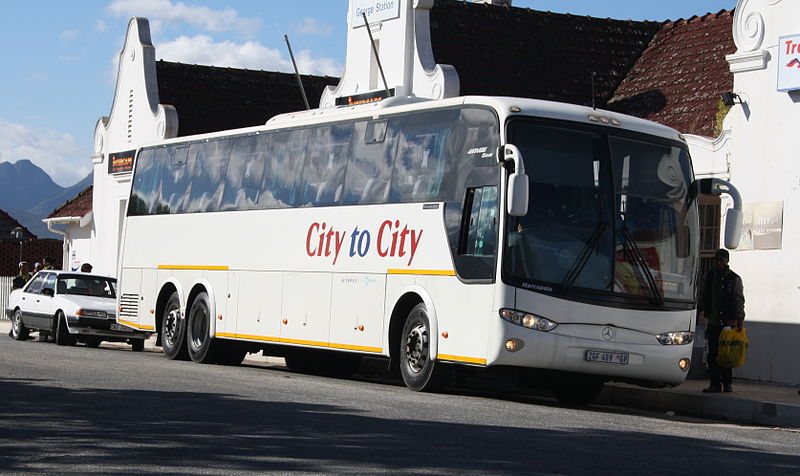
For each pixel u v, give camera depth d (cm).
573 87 3166
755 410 1773
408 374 1884
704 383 2159
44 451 1027
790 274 2175
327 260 2120
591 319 1717
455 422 1341
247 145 2423
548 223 1725
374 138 2047
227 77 4281
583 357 1711
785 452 1248
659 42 3275
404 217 1933
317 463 991
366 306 2003
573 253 1727
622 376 1750
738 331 1939
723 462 1124
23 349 2586
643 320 1747
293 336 2198
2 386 1598
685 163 1845
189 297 2550
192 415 1308
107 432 1153
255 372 2216
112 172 4341
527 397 2094
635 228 1772
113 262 4341
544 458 1078
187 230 2580
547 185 1739
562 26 3316
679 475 1020
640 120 1842
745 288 2258
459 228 1805
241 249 2384
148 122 4100
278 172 2308
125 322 2788
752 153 2266
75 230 4703
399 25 3053
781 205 2202
